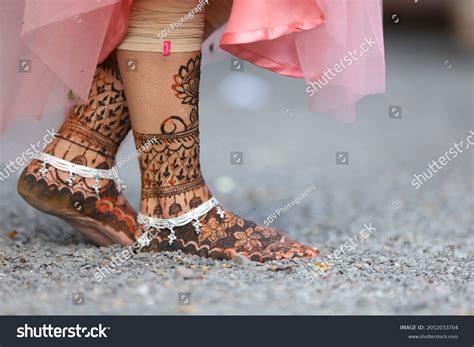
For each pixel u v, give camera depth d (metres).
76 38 4.55
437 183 8.83
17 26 4.73
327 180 8.88
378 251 5.46
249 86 14.56
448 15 24.98
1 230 5.76
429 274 4.75
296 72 4.88
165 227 4.84
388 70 19.23
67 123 4.93
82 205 4.92
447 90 16.45
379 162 10.09
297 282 4.43
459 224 6.75
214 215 4.85
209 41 5.50
